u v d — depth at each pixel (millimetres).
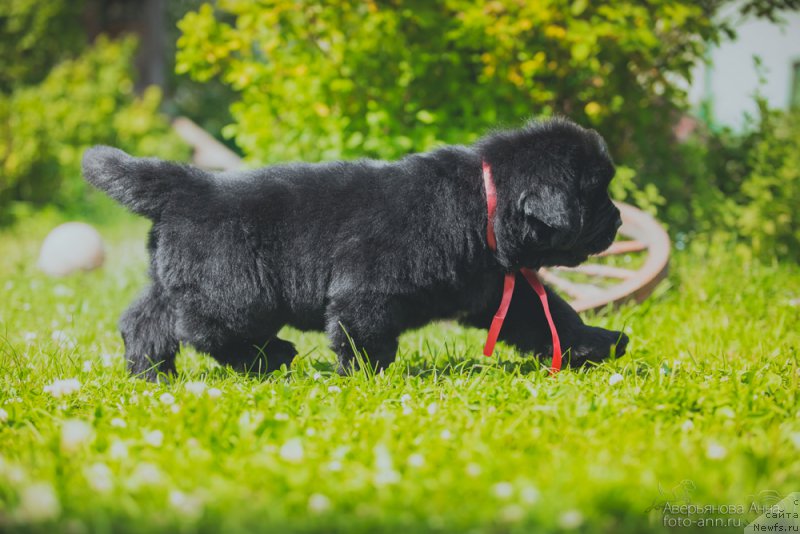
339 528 2504
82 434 3242
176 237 4527
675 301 7215
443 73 8469
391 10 8094
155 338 4902
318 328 4785
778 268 8383
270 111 8711
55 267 9344
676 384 4062
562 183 4496
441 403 3945
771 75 13336
